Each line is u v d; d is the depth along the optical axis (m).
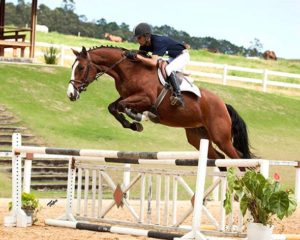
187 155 9.32
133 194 18.84
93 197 11.27
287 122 32.78
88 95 30.17
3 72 30.41
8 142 22.09
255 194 8.92
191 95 12.14
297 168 17.89
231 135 12.81
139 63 11.91
